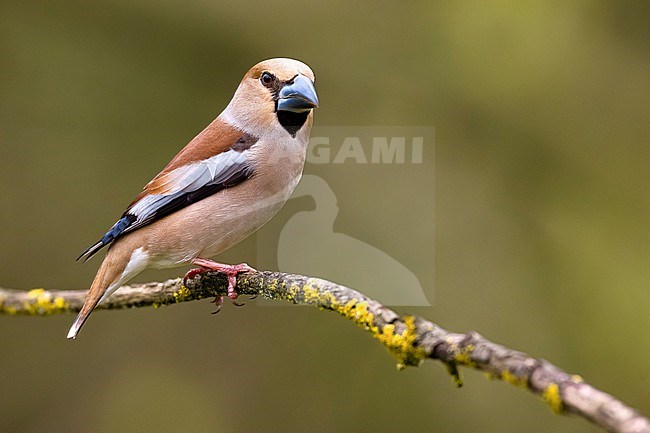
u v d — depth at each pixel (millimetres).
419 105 12531
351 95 12609
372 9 12875
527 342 11492
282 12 12891
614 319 11570
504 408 11164
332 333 11875
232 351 11945
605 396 3711
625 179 12289
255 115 7539
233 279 6891
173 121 12844
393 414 11320
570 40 12547
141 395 11820
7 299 7578
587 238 12023
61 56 12883
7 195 12531
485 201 12203
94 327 12203
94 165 12711
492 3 12578
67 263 12508
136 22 12914
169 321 12188
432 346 4605
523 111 12477
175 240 7293
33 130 12727
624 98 12453
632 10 12586
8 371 12062
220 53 12914
